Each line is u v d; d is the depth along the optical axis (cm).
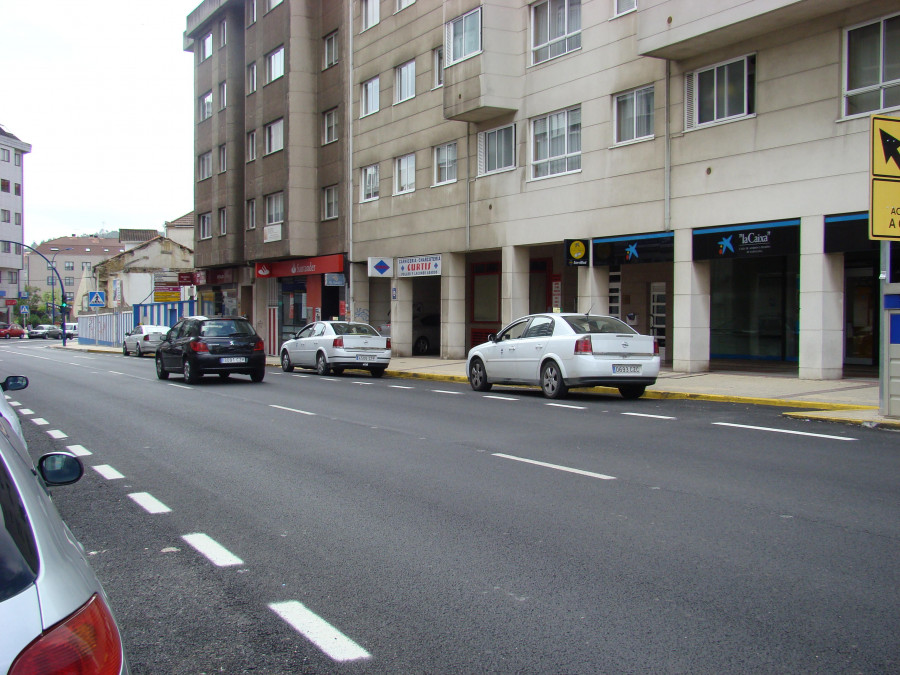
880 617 412
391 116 2902
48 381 2108
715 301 2434
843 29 1511
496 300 2834
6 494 242
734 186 1708
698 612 421
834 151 1526
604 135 2016
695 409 1294
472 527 596
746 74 1691
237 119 4069
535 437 1021
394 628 409
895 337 1098
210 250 4359
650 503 662
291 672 362
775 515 618
